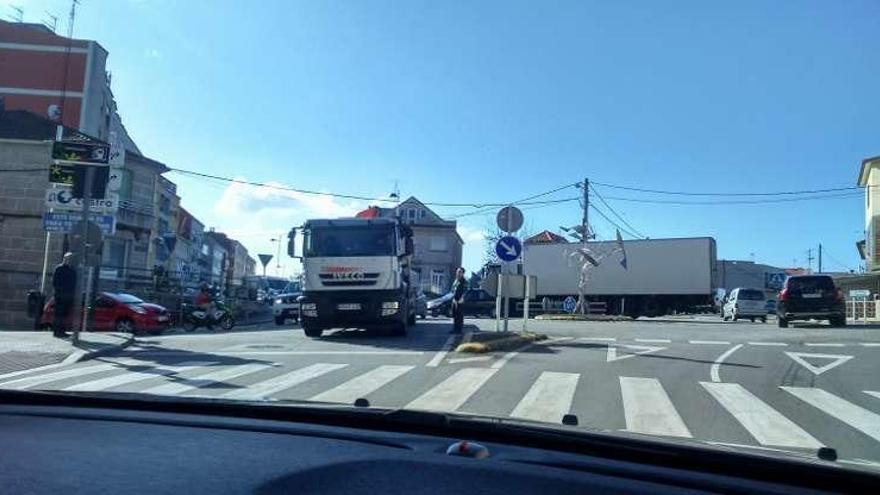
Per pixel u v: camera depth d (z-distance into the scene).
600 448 3.50
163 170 40.09
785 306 24.36
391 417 4.06
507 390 10.12
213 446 3.65
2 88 43.88
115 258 37.50
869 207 44.53
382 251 18.86
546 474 3.13
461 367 12.45
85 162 16.28
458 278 20.55
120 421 4.28
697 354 14.44
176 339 18.86
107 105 47.44
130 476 3.11
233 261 101.12
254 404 4.44
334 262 18.84
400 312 18.81
